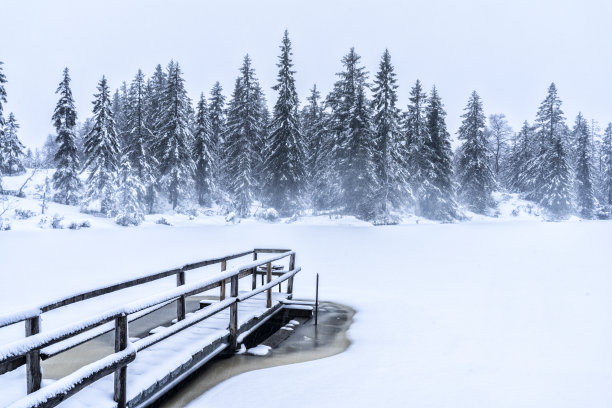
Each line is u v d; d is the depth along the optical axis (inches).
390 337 281.4
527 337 268.2
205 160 1948.8
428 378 201.2
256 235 1114.7
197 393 194.1
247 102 1948.8
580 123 2859.3
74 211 1555.1
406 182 1831.9
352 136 1726.1
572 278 488.1
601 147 3154.5
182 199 1862.7
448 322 311.4
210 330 260.8
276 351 259.8
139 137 1753.2
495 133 3257.9
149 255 687.7
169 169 1791.3
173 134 1782.7
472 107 2343.8
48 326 296.4
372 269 571.2
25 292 406.3
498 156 3248.0
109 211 1566.2
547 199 2377.0
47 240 940.0
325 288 448.8
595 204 2721.5
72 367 227.5
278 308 351.9
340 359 239.3
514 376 201.0
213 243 887.7
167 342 233.9
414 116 2047.2
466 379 198.4
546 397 175.5
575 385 188.2
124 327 157.4
